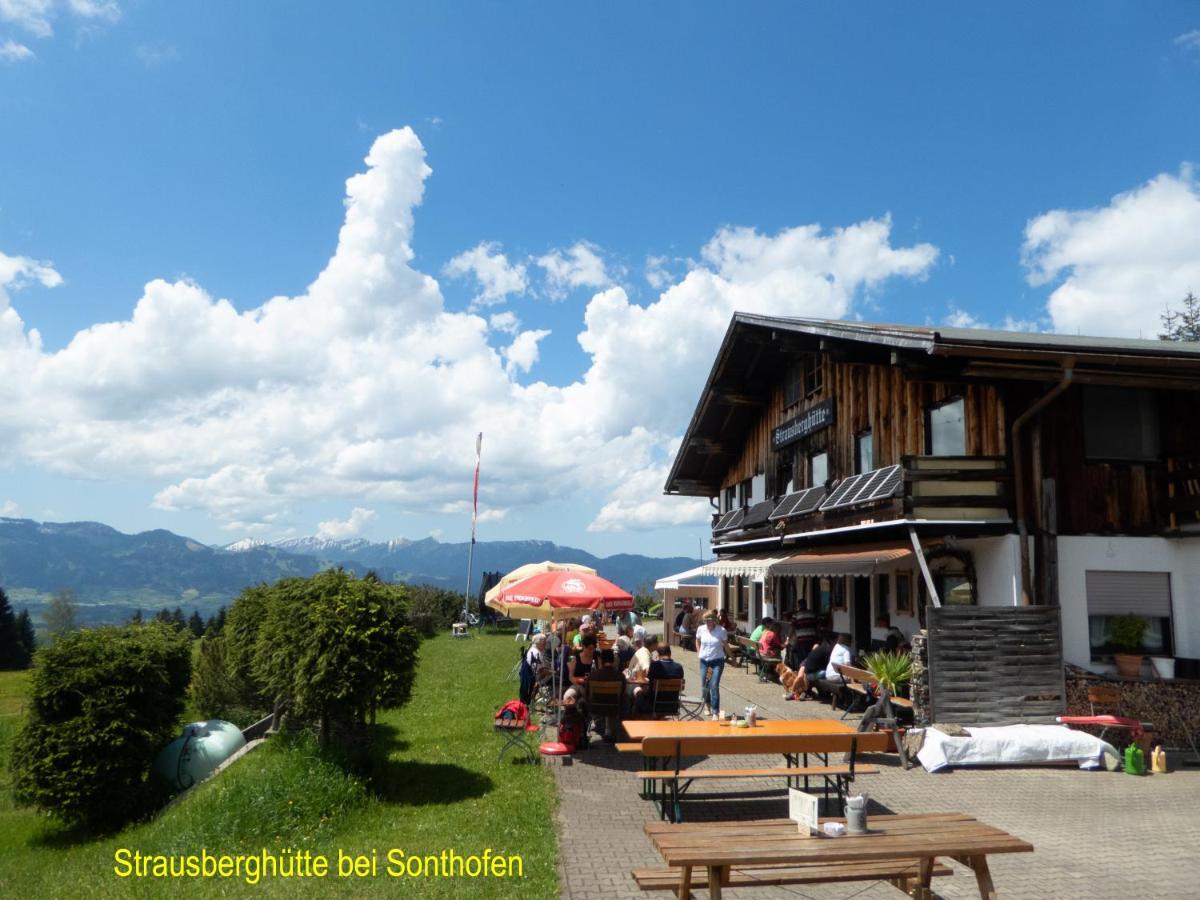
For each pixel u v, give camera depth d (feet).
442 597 150.71
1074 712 39.65
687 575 99.04
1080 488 42.68
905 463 42.78
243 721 50.37
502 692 60.44
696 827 19.31
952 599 49.37
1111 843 25.63
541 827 26.22
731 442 87.51
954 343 38.32
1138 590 42.78
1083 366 39.86
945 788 32.71
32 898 23.90
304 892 21.09
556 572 42.19
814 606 72.38
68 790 32.63
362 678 30.81
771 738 27.78
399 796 30.99
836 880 18.92
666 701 40.65
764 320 61.67
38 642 34.71
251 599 49.88
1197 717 38.88
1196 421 44.27
